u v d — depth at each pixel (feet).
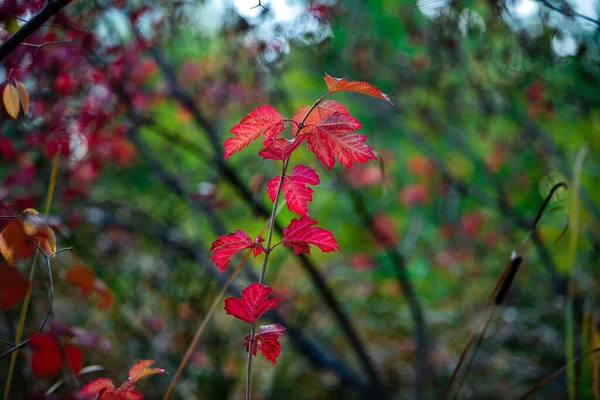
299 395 11.77
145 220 11.30
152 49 8.49
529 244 12.88
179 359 10.35
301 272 14.76
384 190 4.40
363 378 11.73
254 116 2.81
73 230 9.20
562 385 10.16
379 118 14.73
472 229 15.30
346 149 2.81
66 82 6.33
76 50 6.27
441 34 9.03
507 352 12.34
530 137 12.10
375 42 11.03
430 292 16.07
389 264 14.23
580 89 10.07
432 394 11.49
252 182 9.46
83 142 6.82
